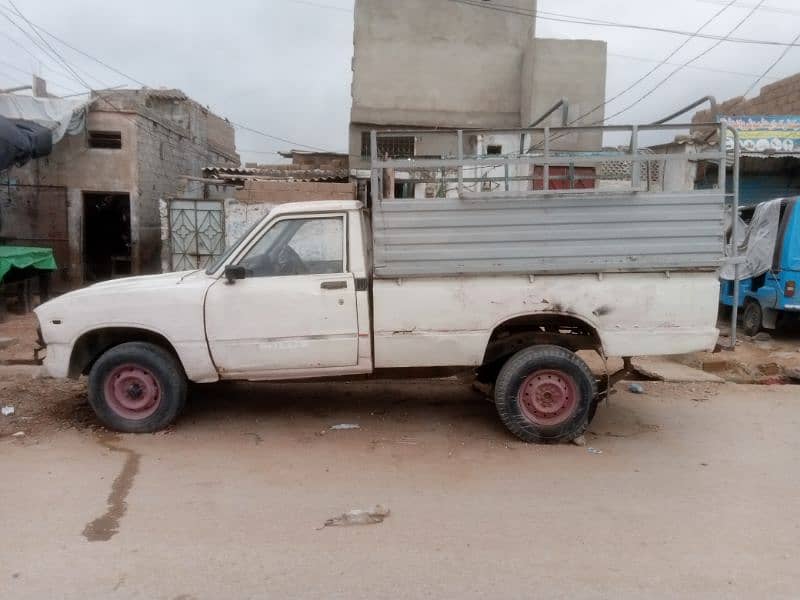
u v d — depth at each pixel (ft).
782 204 32.40
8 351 28.78
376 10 61.67
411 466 15.34
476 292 16.57
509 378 16.76
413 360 16.87
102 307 16.71
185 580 10.08
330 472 14.88
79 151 50.34
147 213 53.31
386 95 61.98
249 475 14.61
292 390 22.09
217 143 83.51
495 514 12.68
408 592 9.79
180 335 16.67
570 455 16.24
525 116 60.13
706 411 20.54
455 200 16.28
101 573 10.25
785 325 35.24
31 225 50.19
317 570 10.43
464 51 62.28
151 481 14.15
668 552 11.17
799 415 20.17
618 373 17.99
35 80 56.44
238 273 16.40
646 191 16.31
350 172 54.24
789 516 12.71
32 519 12.18
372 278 16.85
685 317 16.61
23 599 9.47
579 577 10.28
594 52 58.18
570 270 16.48
